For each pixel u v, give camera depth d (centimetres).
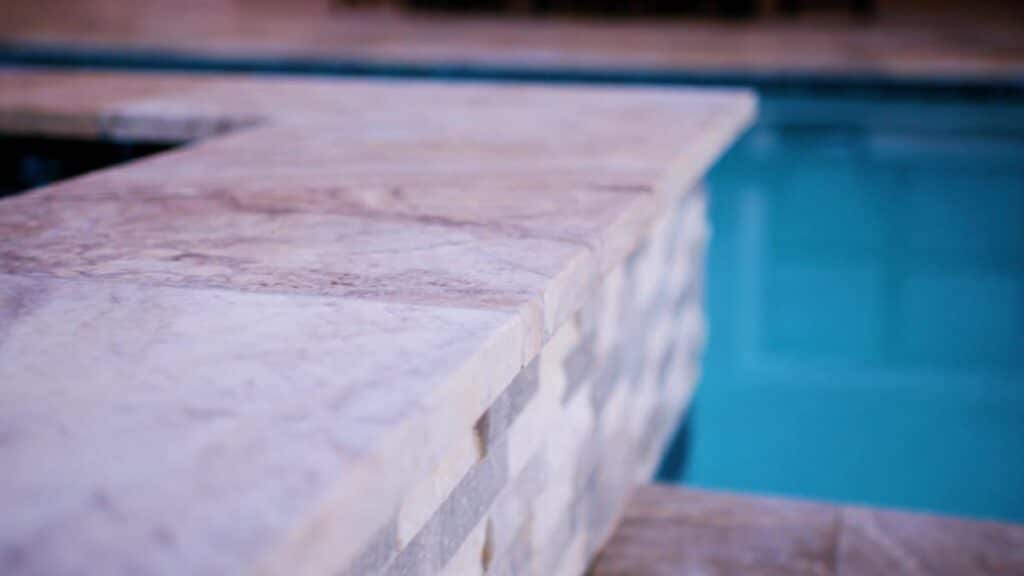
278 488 67
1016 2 1249
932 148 614
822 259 452
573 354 156
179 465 70
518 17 1205
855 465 291
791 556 186
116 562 60
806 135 654
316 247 122
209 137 237
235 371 85
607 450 185
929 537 193
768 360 360
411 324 96
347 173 168
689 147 195
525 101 268
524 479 133
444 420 83
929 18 1177
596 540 182
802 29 1071
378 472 72
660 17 1206
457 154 187
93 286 107
